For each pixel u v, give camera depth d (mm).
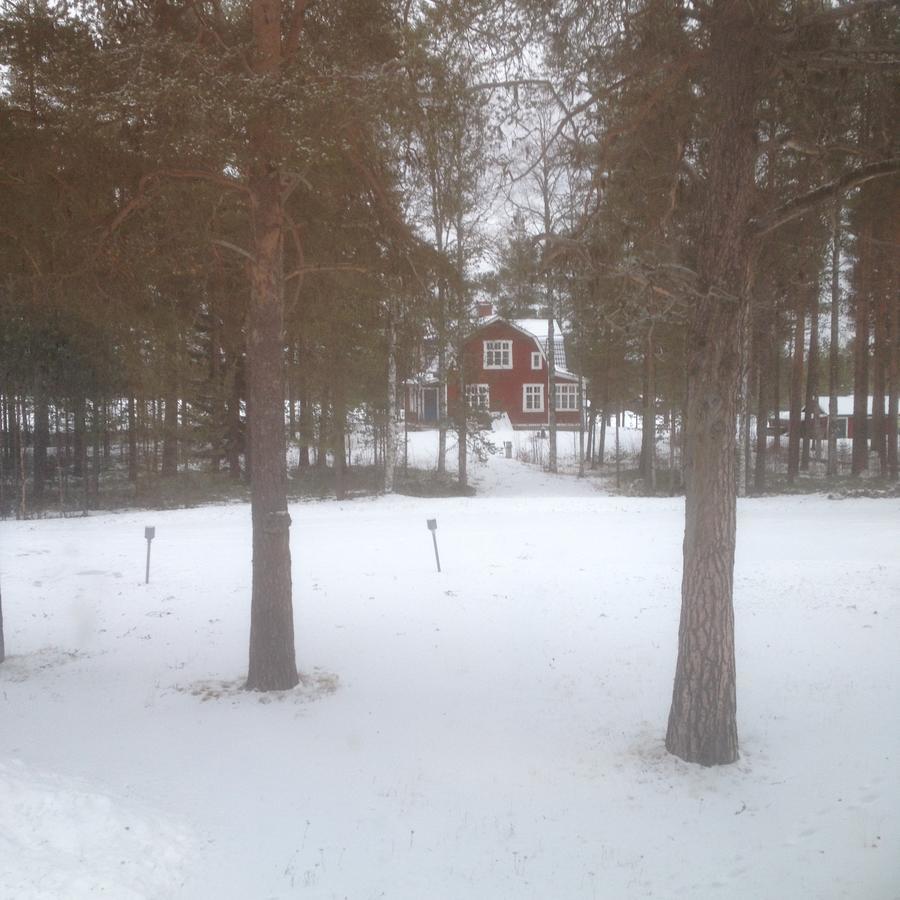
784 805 6023
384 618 11773
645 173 7871
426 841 5633
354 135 8078
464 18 7168
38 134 7895
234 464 31672
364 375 25625
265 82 7188
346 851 5457
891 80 6953
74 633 11344
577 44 7273
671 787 6402
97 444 27047
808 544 16406
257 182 8594
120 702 8398
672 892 4973
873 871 4969
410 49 7438
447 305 10516
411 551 16844
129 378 23516
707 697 6789
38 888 4391
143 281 9367
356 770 6789
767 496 26391
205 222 9156
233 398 31219
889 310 26266
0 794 5359
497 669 9523
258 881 5020
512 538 18453
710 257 6680
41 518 24078
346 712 8164
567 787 6484
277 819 5867
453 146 7918
